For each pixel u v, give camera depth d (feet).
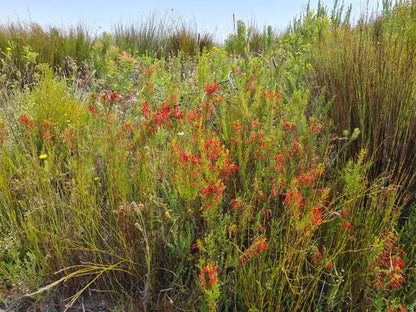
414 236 6.21
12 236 6.44
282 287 5.23
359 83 8.94
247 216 5.87
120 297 6.05
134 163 7.65
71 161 7.44
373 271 5.03
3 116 10.18
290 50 15.15
